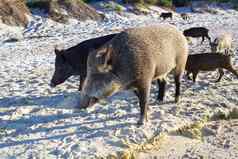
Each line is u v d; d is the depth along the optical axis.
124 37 4.83
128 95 6.23
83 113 5.65
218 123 5.46
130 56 4.75
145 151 4.79
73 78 7.43
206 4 25.33
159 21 20.02
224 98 6.09
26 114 5.73
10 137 5.05
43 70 8.73
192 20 20.95
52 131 5.15
